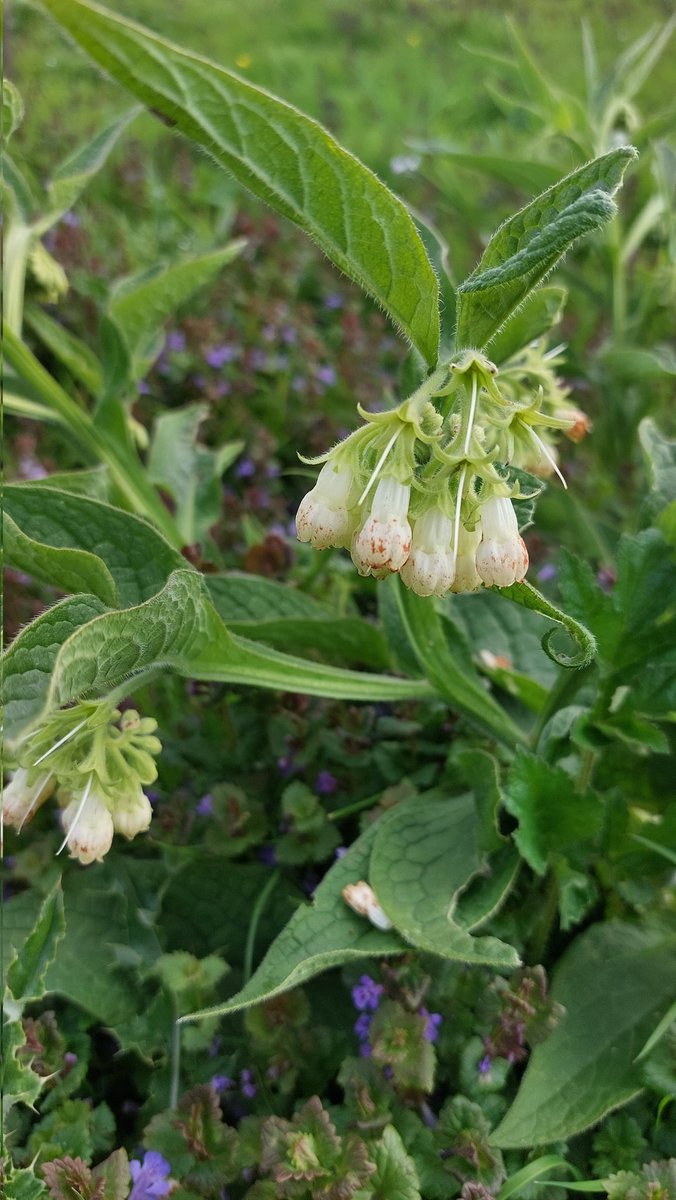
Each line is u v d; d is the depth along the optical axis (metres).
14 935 0.17
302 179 0.11
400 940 0.15
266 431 0.31
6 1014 0.13
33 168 0.45
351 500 0.12
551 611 0.12
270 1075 0.15
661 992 0.16
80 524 0.16
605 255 0.30
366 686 0.18
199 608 0.14
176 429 0.26
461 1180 0.14
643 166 0.30
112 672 0.14
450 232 0.43
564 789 0.16
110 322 0.21
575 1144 0.15
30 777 0.14
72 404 0.22
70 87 0.57
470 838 0.16
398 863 0.16
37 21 0.61
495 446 0.13
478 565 0.12
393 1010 0.15
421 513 0.12
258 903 0.17
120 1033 0.16
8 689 0.12
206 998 0.16
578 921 0.17
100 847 0.13
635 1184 0.14
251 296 0.38
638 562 0.15
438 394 0.12
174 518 0.25
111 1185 0.13
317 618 0.19
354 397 0.33
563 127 0.28
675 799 0.18
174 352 0.34
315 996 0.17
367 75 0.63
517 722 0.21
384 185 0.11
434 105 0.59
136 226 0.42
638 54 0.29
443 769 0.20
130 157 0.45
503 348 0.17
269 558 0.23
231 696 0.21
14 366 0.22
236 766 0.20
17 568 0.15
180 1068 0.16
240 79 0.10
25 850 0.18
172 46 0.10
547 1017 0.15
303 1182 0.13
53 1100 0.15
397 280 0.12
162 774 0.20
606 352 0.26
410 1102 0.15
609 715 0.16
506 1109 0.15
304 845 0.18
